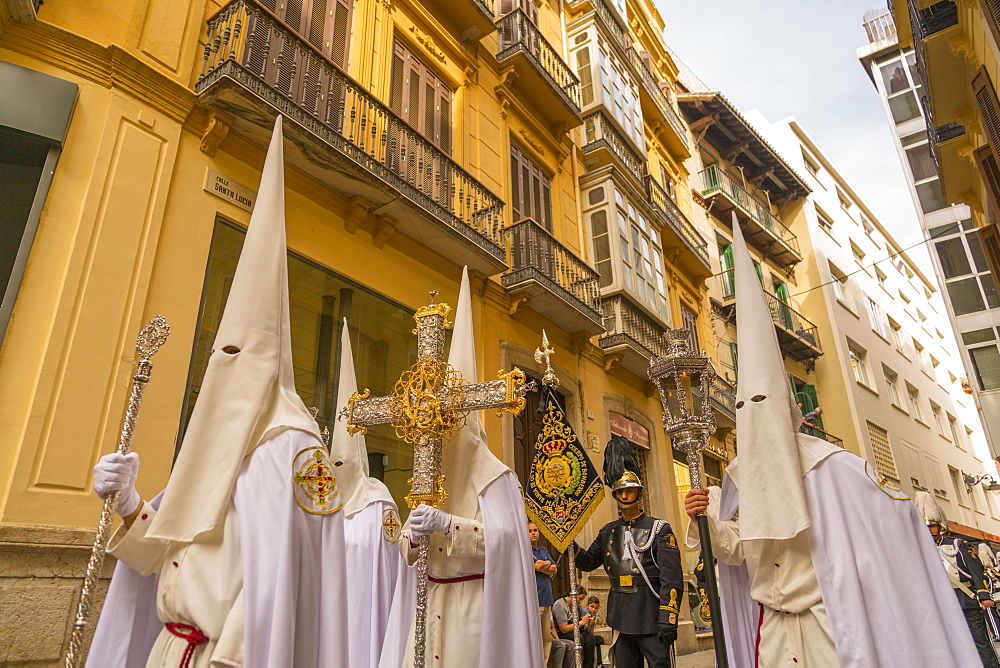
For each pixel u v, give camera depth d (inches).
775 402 122.0
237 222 261.7
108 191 224.2
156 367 221.1
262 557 92.0
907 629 107.3
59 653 175.8
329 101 301.6
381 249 325.7
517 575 137.5
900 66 930.7
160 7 259.4
